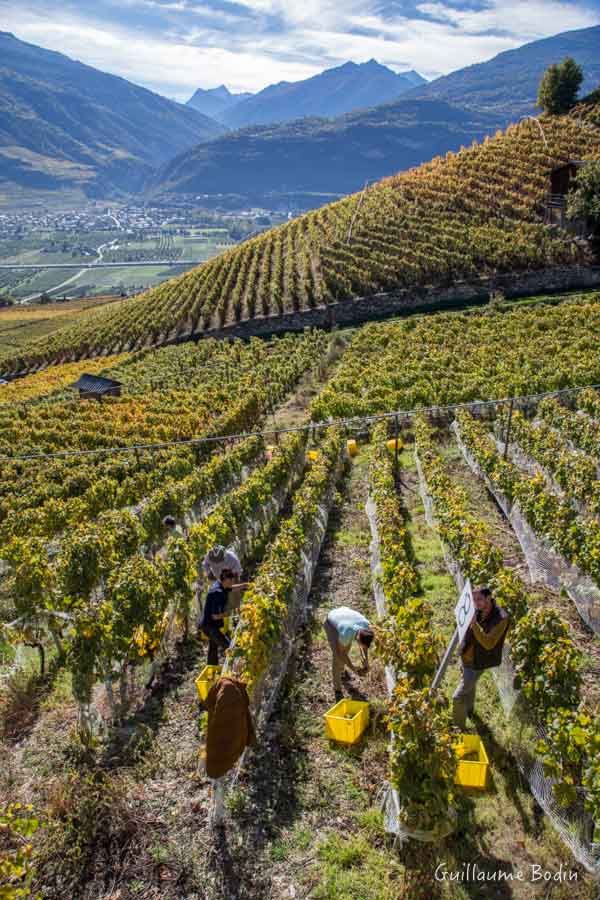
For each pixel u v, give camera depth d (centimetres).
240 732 692
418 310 4681
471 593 674
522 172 6091
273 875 629
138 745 808
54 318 12206
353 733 779
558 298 4262
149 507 1559
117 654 874
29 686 970
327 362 3756
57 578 1136
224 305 5869
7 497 2078
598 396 2255
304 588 1145
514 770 733
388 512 1302
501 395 2377
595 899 578
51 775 769
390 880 614
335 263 5412
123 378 4297
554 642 738
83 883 633
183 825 689
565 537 1102
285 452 1866
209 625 931
